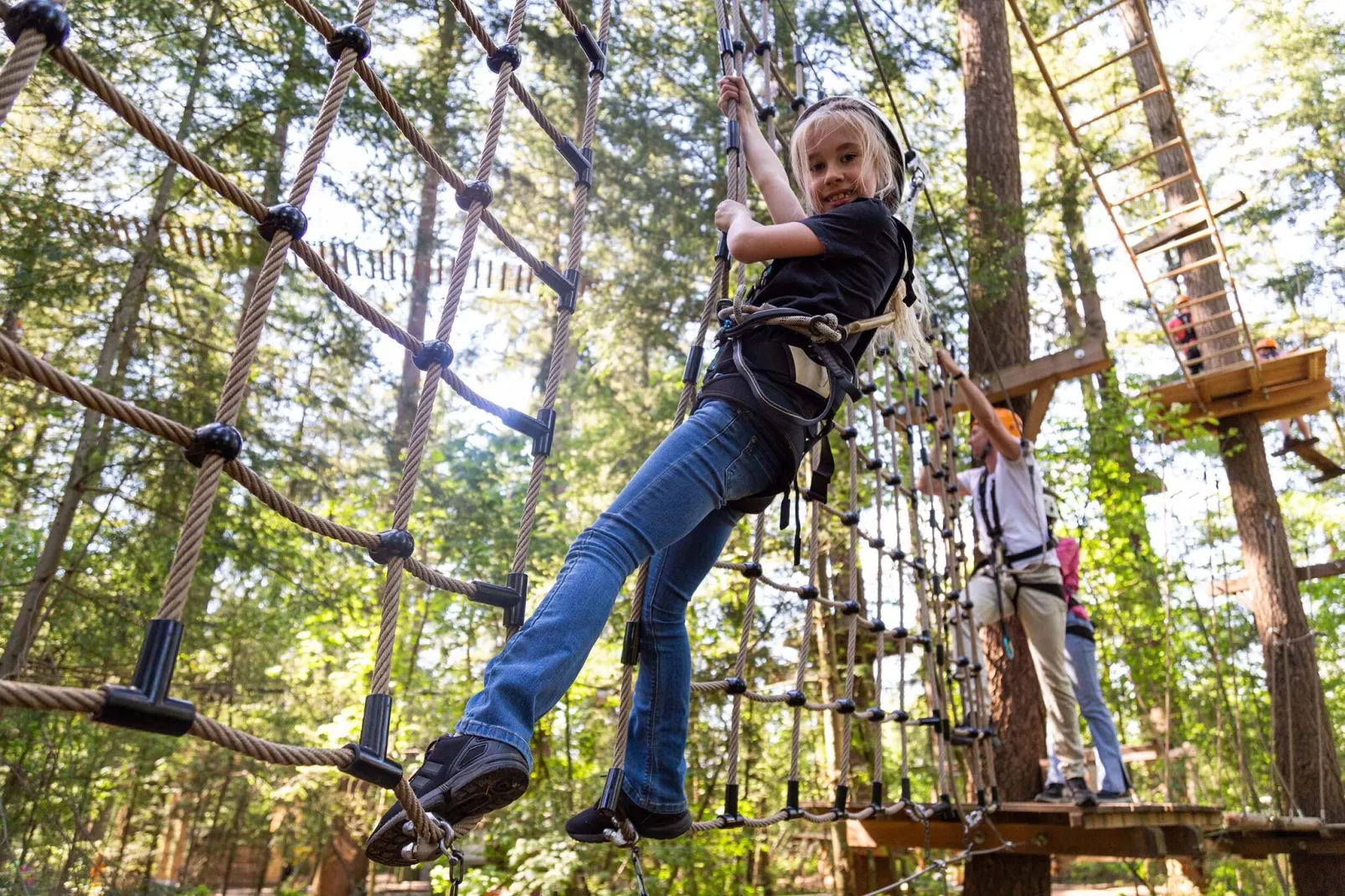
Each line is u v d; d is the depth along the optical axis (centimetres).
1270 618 838
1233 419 877
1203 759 890
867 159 202
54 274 648
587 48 238
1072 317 1456
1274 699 777
